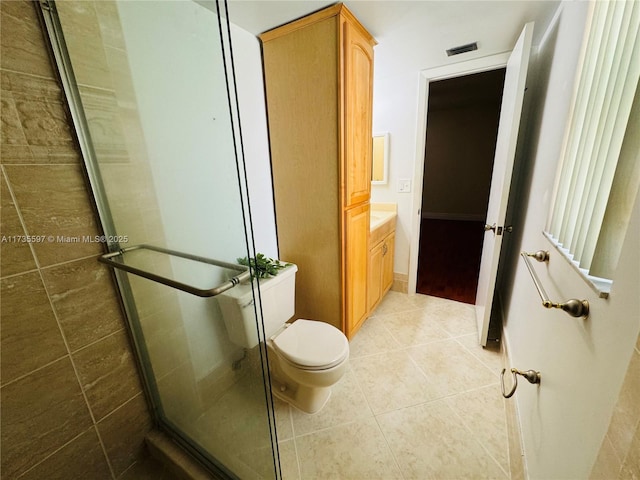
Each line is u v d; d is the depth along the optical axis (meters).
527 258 1.21
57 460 0.93
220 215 0.76
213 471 1.09
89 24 0.77
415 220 2.47
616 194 0.57
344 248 1.64
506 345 1.67
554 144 1.17
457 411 1.39
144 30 0.73
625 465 0.44
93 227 0.94
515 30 1.53
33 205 0.80
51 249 0.85
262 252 1.75
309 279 1.81
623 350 0.48
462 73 2.02
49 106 0.80
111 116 0.85
